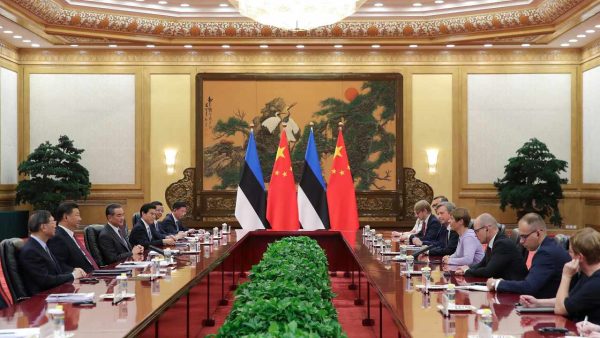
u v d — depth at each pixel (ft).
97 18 45.55
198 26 48.47
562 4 41.22
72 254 21.59
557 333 11.20
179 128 52.60
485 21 45.98
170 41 49.03
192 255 24.72
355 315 25.71
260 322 10.40
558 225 47.70
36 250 18.21
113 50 52.37
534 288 15.46
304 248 23.75
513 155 52.54
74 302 13.87
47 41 48.67
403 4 46.83
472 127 52.60
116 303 13.78
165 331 14.93
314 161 39.22
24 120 52.01
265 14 34.55
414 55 52.60
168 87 52.60
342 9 34.06
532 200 47.60
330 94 52.42
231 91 52.29
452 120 52.60
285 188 39.09
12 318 12.29
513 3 44.86
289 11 34.22
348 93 52.37
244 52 52.60
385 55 52.70
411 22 48.19
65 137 48.52
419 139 52.70
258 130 52.26
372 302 22.85
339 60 52.60
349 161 52.13
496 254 19.02
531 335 11.07
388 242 26.89
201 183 51.88
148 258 23.02
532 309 13.20
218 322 24.09
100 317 12.24
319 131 52.34
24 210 47.93
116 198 52.37
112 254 25.44
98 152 52.37
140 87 52.47
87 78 52.37
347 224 38.99
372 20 48.62
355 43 49.49
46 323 11.39
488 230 20.03
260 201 38.99
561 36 47.01
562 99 52.34
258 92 52.34
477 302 14.35
